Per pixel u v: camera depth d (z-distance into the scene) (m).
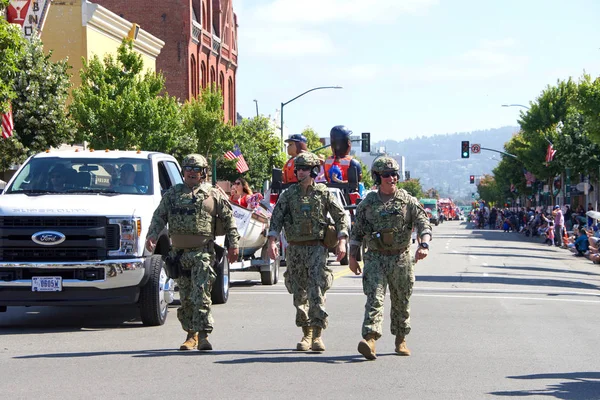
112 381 14.51
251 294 29.11
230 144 90.06
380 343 18.70
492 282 35.97
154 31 110.25
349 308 25.11
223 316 23.11
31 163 23.03
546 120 127.12
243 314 23.56
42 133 50.19
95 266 20.31
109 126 67.94
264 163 115.19
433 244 79.12
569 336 20.22
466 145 127.00
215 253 17.64
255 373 15.16
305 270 17.12
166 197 17.36
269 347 18.05
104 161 23.02
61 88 51.38
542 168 122.88
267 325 21.38
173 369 15.55
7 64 39.38
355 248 16.53
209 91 92.00
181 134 75.94
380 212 16.17
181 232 17.19
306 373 15.16
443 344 18.67
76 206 20.70
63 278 20.31
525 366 16.19
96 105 67.94
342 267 42.97
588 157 96.00
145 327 21.39
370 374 15.13
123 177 22.66
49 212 20.53
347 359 16.59
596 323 22.75
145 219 21.19
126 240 20.69
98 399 13.15
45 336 19.88
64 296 20.48
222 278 25.83
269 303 26.30
